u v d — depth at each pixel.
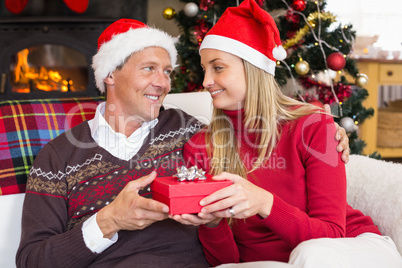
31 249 1.06
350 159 1.41
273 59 1.15
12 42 3.34
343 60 2.52
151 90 1.24
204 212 0.89
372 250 0.92
